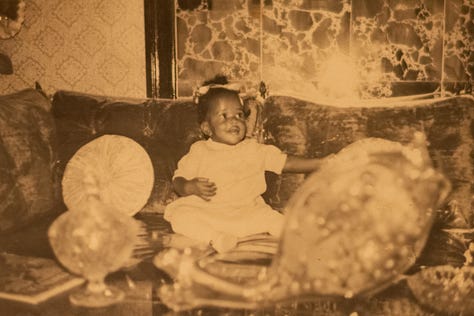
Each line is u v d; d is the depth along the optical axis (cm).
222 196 169
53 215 171
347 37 180
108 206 171
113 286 136
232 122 172
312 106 169
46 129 178
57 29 195
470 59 176
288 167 167
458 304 129
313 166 165
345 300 132
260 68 185
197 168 172
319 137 166
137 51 192
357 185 157
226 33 186
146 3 188
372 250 143
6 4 195
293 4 181
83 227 161
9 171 161
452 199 153
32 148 170
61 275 140
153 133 176
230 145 173
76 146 178
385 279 136
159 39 189
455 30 176
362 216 152
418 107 161
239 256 143
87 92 196
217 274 135
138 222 167
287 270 138
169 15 188
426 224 151
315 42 182
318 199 159
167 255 144
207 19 186
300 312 132
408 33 178
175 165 174
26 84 197
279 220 160
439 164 156
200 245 151
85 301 133
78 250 151
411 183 155
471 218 152
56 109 182
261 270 136
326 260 142
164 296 134
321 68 182
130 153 174
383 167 159
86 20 194
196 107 175
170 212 168
